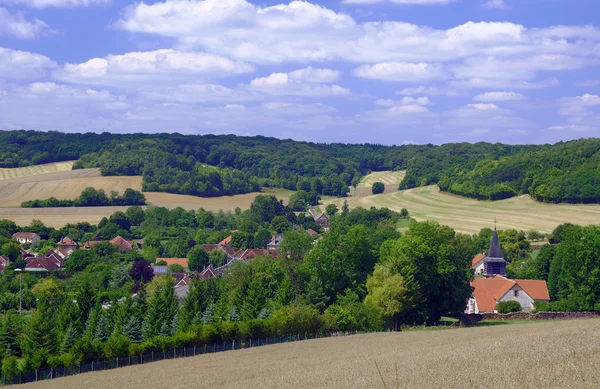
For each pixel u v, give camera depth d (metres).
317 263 108.56
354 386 38.91
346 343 73.94
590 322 73.44
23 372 67.06
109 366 71.44
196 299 97.38
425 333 81.19
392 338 75.75
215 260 193.00
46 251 196.88
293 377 46.41
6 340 80.88
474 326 95.50
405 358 49.78
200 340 80.06
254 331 83.62
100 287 147.00
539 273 147.25
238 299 98.19
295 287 113.88
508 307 119.62
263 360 63.38
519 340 51.16
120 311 90.00
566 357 39.00
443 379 37.06
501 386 33.84
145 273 160.50
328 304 105.00
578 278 107.62
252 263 121.94
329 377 43.97
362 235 111.50
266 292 100.00
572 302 108.12
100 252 189.62
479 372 37.53
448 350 52.12
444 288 102.31
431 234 105.94
